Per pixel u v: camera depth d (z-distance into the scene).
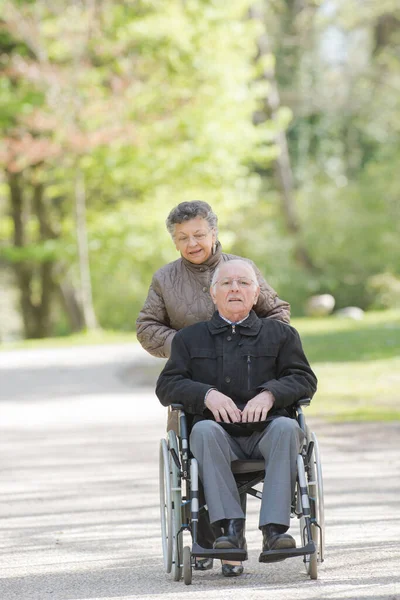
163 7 69.31
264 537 11.46
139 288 90.19
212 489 11.55
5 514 16.83
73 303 86.25
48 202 77.56
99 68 69.81
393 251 92.06
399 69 94.38
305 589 11.12
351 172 100.56
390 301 85.44
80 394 36.81
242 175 78.31
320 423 27.23
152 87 69.12
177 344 12.34
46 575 12.48
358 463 20.92
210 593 11.12
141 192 75.25
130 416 30.16
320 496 12.03
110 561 13.23
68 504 17.52
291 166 99.81
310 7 95.50
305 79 97.12
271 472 11.55
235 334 12.26
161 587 11.64
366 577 11.66
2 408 33.44
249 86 83.88
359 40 100.50
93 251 73.12
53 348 59.34
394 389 33.53
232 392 12.16
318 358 43.34
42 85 66.00
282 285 92.50
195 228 12.66
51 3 68.25
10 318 115.12
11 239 87.44
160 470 12.88
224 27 70.06
